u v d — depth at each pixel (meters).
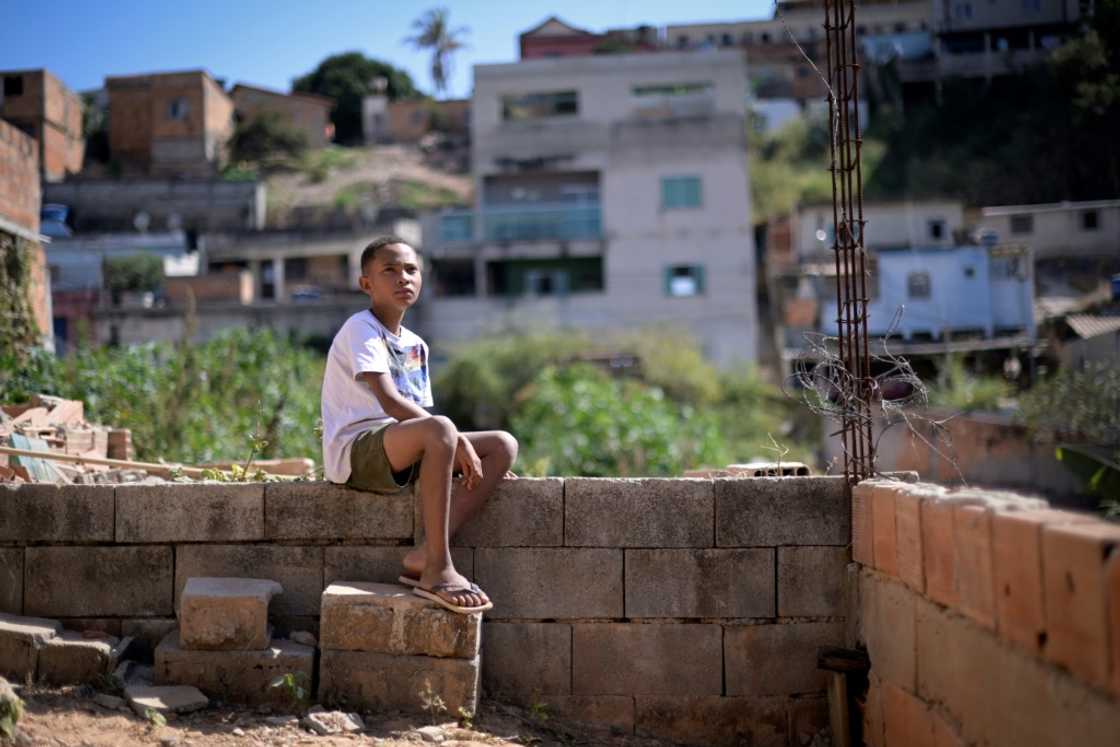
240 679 4.86
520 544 5.30
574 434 22.88
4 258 11.54
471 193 58.69
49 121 51.12
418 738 4.54
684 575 5.32
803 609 5.33
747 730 5.30
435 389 31.95
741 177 36.31
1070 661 3.06
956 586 3.94
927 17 40.12
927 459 21.73
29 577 5.27
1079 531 3.02
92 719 4.46
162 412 12.64
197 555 5.27
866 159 39.28
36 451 6.23
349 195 57.16
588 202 37.28
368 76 79.38
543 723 5.11
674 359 32.41
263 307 36.12
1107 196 32.53
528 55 58.97
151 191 47.31
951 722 4.04
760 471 6.12
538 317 35.88
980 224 33.75
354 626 4.84
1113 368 18.05
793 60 54.81
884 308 32.06
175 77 57.19
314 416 15.78
